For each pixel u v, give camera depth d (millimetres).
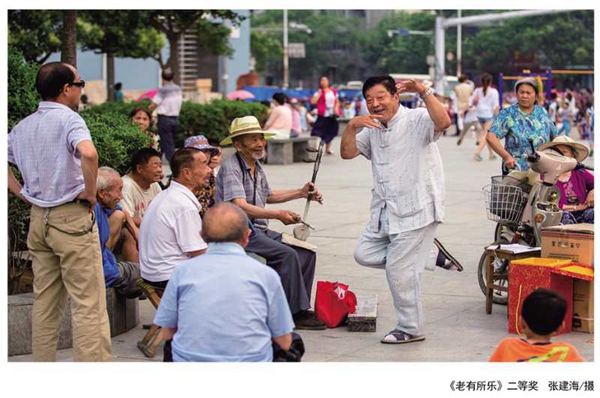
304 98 46094
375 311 7668
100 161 8820
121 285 7383
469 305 8336
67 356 6848
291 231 12266
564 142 8430
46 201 6094
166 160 20031
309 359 6750
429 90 6887
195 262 5117
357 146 7270
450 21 49812
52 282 6305
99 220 7176
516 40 77625
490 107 22078
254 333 5043
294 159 22172
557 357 5027
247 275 5066
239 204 7578
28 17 22672
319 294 7621
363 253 7312
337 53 93312
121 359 6809
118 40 27812
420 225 7016
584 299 7359
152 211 6945
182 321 5062
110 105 20641
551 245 7609
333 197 15539
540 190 8133
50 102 6105
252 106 22250
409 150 7004
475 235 11758
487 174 18984
